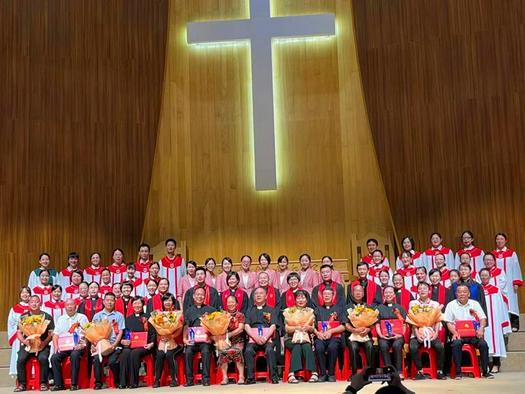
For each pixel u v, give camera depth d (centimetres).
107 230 1027
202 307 761
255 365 740
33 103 1005
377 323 735
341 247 1012
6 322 955
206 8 1074
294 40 1063
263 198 1036
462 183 988
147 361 741
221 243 1030
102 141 1039
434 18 1027
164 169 1049
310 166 1037
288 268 993
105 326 739
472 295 783
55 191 1003
